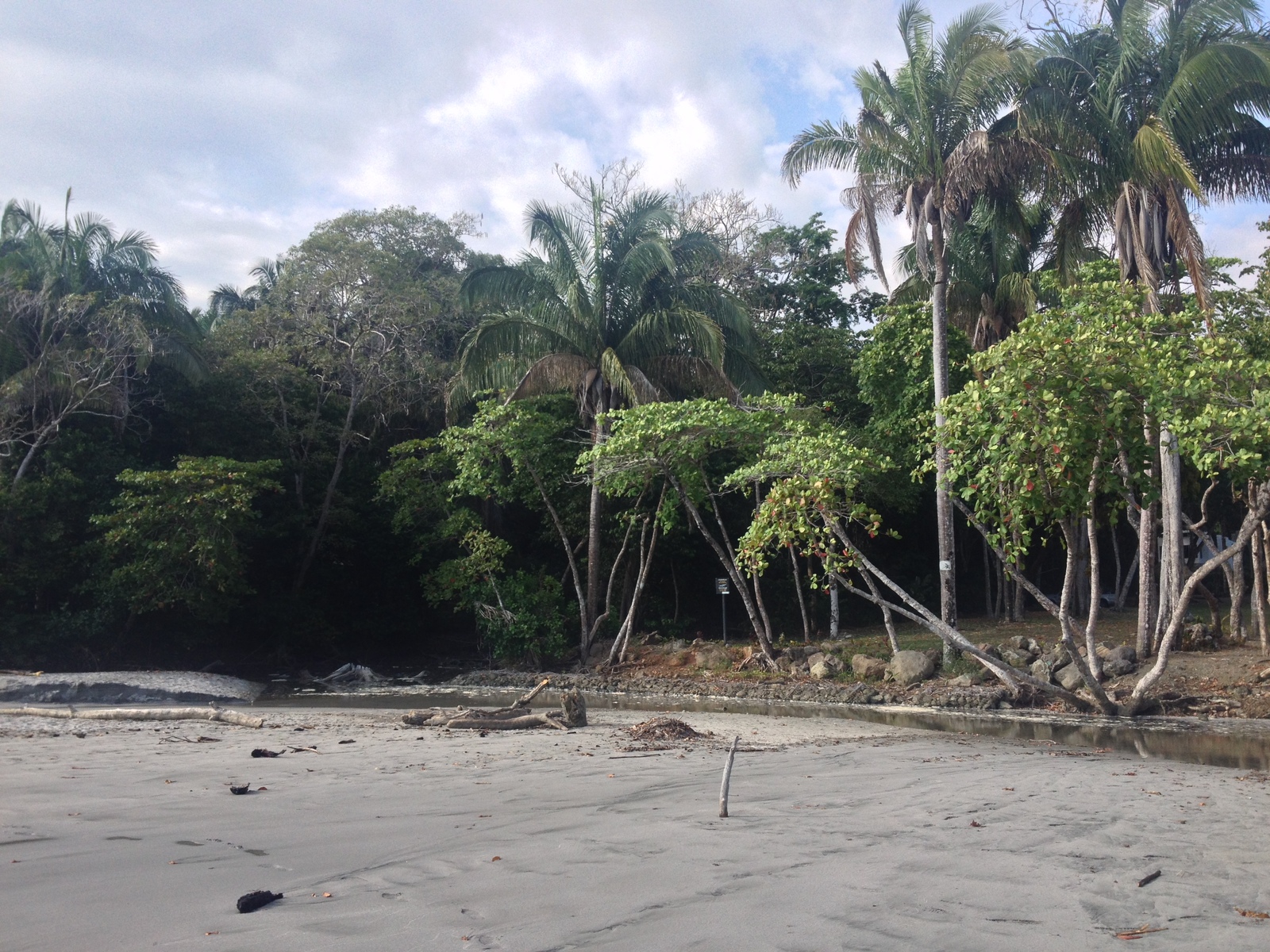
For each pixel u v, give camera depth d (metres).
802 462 19.33
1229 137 20.73
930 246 23.16
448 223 43.19
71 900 4.49
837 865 5.18
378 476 32.06
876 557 36.94
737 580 25.53
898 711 19.20
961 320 28.14
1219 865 5.35
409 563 31.28
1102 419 14.70
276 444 31.53
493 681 26.28
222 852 5.56
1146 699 17.56
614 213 27.91
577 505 31.12
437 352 37.16
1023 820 6.72
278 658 30.77
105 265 28.12
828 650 25.84
